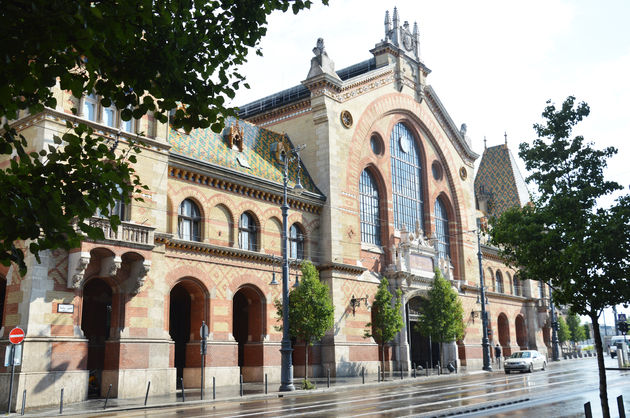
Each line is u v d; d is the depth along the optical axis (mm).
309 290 32875
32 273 23406
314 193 40312
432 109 54438
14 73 4855
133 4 5230
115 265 25359
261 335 35219
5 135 5504
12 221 5168
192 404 23188
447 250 54969
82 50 5066
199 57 6832
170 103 6246
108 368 26141
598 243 13414
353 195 42875
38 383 22625
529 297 66938
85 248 24281
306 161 42469
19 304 23609
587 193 14289
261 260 35656
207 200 33281
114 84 5957
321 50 42875
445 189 55062
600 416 17016
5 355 23234
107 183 6207
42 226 5340
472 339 54281
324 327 32656
